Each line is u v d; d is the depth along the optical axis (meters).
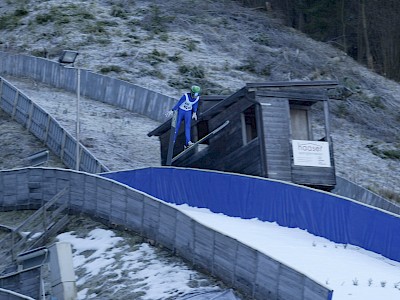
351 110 122.25
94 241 63.59
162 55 130.25
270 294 51.03
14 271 62.88
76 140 79.44
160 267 57.62
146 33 139.50
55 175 70.06
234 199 67.12
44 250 53.44
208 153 76.94
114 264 59.56
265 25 148.62
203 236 56.41
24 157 86.88
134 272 57.78
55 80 115.56
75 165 82.25
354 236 62.44
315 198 64.12
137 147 93.00
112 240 62.94
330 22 157.62
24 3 151.50
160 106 104.25
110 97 109.06
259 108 72.94
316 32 157.62
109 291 56.09
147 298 53.97
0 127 94.19
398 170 104.38
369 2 152.75
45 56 129.50
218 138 76.19
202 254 56.31
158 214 60.75
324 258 58.66
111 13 146.75
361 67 141.88
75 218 67.62
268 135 72.75
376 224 61.88
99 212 66.06
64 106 105.94
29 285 55.59
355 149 109.38
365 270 57.00
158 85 120.38
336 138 112.31
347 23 156.62
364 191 84.81
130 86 107.81
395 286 53.91
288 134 73.38
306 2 160.25
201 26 144.38
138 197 62.69
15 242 67.38
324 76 134.25
